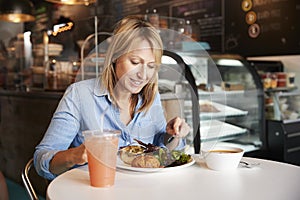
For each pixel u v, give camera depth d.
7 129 3.38
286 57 3.51
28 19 4.26
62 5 5.18
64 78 3.15
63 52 3.43
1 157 3.51
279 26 3.45
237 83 3.01
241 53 3.81
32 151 2.97
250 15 3.68
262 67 3.34
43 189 2.50
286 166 1.24
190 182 1.06
